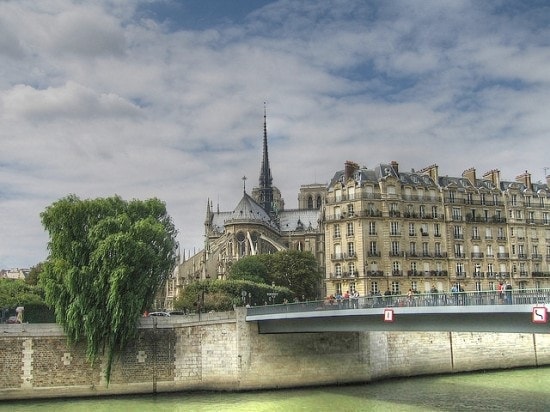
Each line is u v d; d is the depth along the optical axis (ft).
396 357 257.14
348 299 195.00
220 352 230.89
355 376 240.32
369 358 244.63
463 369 269.44
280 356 232.94
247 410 192.54
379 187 383.45
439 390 221.46
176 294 547.90
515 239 412.16
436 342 266.57
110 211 243.81
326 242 389.80
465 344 272.31
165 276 246.47
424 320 174.91
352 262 376.07
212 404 203.62
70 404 208.03
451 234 393.50
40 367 219.41
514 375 260.21
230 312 236.02
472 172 422.41
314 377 235.40
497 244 406.62
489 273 399.03
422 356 262.67
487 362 275.39
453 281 386.32
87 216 237.04
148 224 236.22
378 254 374.02
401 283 374.22
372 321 189.78
